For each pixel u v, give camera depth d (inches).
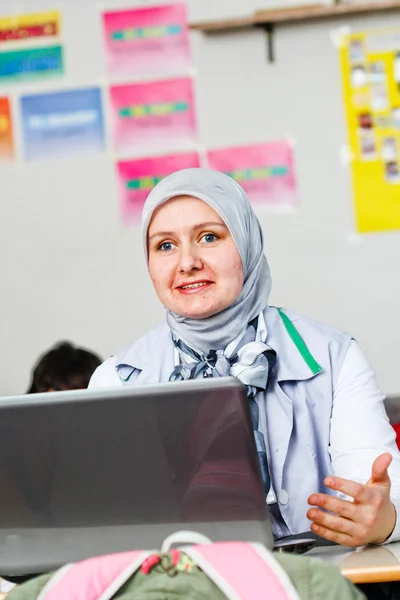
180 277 77.8
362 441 74.6
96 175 160.7
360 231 155.5
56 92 161.8
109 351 159.6
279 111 157.4
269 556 45.8
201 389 57.4
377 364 154.9
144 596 45.3
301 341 79.7
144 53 160.4
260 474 58.3
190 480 58.4
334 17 156.3
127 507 59.0
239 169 158.1
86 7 161.6
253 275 80.7
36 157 161.6
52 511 59.7
